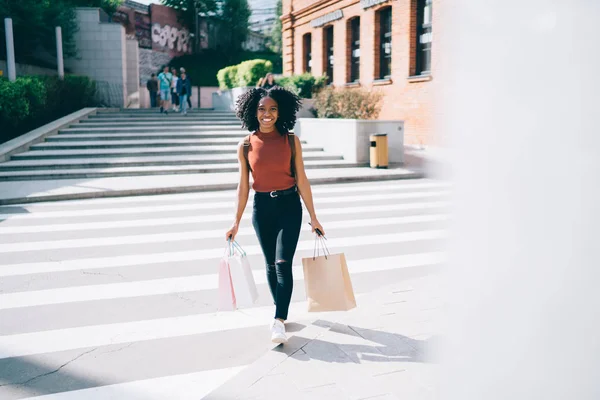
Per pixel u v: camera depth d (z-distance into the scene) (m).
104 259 6.11
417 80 16.83
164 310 4.55
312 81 19.75
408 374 3.07
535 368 0.99
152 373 3.43
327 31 23.17
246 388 2.98
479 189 1.00
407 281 4.86
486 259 1.02
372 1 18.91
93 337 4.00
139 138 16.52
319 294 3.70
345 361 3.28
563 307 0.94
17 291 5.03
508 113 0.94
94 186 11.16
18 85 15.24
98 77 23.50
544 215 0.93
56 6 20.95
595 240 0.88
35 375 3.41
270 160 3.72
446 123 1.01
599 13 0.84
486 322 1.05
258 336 4.00
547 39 0.89
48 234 7.34
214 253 6.36
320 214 8.64
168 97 20.81
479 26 0.96
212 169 13.45
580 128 0.87
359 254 6.23
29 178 12.27
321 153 15.39
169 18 43.31
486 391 1.07
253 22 56.28
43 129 16.02
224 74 24.59
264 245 3.92
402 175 13.01
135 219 8.36
